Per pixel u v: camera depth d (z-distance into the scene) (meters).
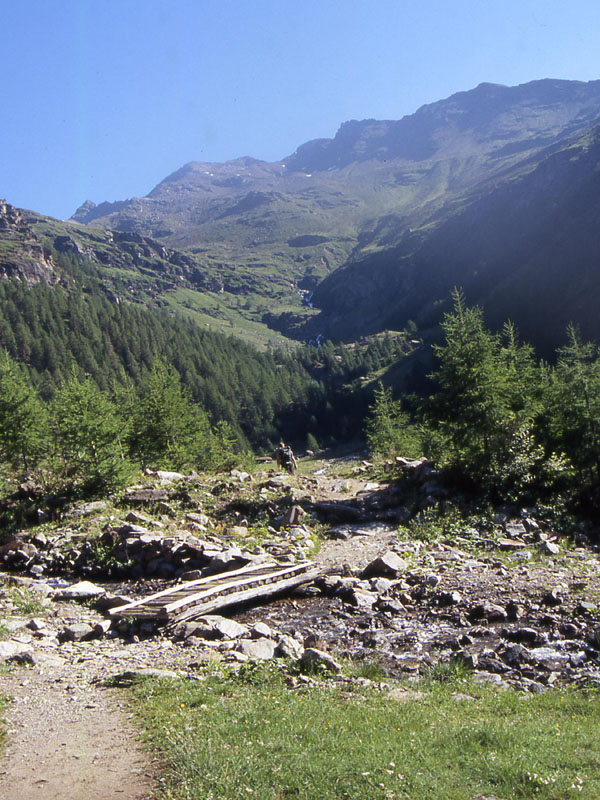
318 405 180.75
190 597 16.19
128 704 9.86
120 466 28.64
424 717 8.98
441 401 28.50
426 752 7.73
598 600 14.86
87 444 28.81
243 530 24.17
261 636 14.18
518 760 7.36
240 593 16.77
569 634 12.93
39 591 19.27
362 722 8.77
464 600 15.71
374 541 22.94
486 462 26.72
